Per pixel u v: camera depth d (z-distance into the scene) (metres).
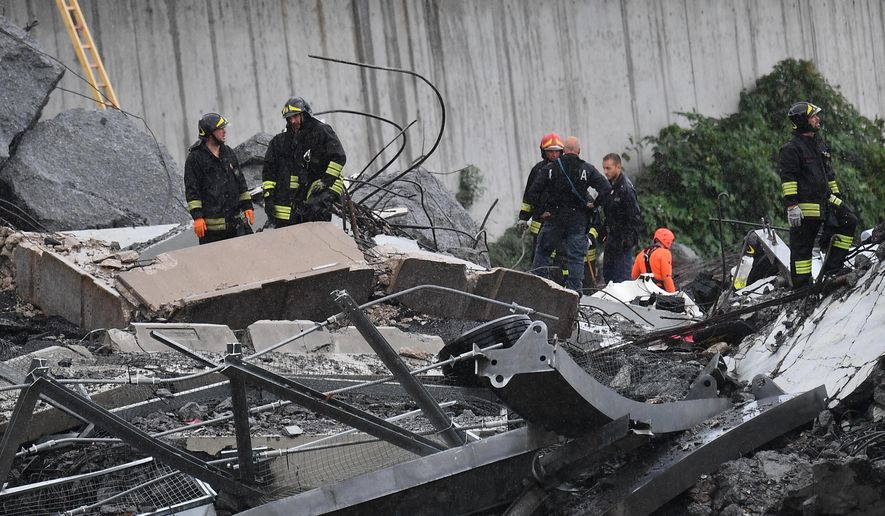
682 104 55.62
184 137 43.44
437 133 48.59
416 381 13.24
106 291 18.81
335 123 46.28
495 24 50.16
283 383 12.86
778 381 16.16
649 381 17.81
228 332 17.64
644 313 25.36
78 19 39.25
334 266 19.86
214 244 20.12
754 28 58.06
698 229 53.16
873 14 63.28
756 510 12.97
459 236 35.97
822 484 12.78
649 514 13.19
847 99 62.16
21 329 19.03
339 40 46.41
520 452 13.04
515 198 50.62
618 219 31.27
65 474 13.58
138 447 12.42
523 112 50.91
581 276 28.44
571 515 13.18
